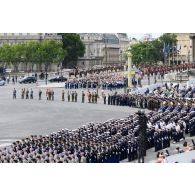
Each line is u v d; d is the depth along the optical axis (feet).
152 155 258.57
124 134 277.03
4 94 575.79
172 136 288.30
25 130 339.77
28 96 547.08
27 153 232.12
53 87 636.07
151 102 421.59
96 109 441.68
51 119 386.93
